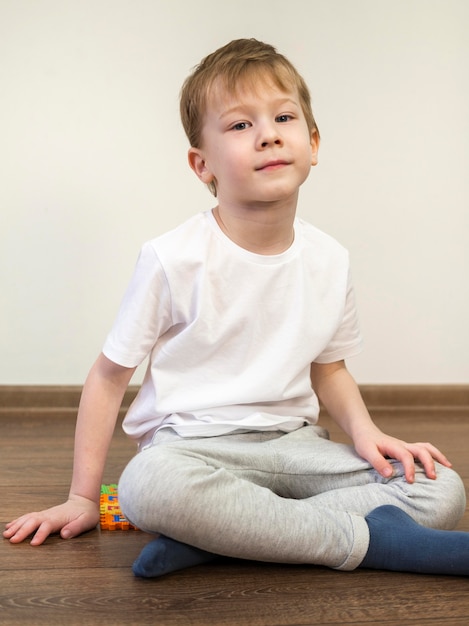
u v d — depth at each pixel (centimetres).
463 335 277
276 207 128
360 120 267
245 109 127
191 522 105
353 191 268
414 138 270
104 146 255
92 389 132
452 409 269
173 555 108
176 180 258
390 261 271
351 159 267
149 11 255
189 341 128
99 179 255
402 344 273
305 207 266
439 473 120
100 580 108
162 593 103
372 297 271
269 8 261
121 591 104
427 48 269
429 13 269
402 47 268
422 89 270
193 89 132
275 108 127
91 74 254
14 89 252
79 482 132
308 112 137
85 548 121
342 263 139
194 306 128
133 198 257
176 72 257
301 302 132
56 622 94
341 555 109
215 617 96
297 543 108
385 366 272
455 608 99
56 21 252
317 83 264
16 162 253
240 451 121
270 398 130
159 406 128
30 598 101
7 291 254
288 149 126
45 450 197
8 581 107
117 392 132
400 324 273
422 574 110
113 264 257
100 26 254
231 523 106
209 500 106
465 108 272
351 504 117
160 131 257
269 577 109
